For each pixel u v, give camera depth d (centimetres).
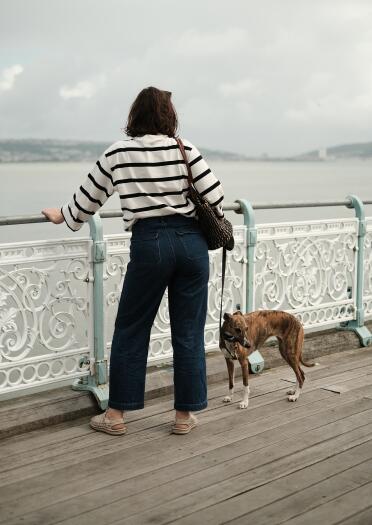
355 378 461
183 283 345
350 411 394
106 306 410
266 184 10362
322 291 540
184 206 334
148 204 330
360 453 333
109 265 409
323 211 2356
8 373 371
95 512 274
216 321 474
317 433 360
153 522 266
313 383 450
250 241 477
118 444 347
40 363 384
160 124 335
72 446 345
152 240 331
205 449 339
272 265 500
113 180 334
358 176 17688
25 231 1719
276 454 332
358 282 561
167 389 430
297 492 291
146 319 354
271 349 500
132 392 358
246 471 313
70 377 396
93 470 315
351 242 555
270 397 421
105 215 406
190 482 302
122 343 355
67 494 290
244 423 376
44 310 383
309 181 12188
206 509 276
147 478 306
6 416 366
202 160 336
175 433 360
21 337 376
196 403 356
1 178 15750
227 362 408
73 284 394
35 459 328
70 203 350
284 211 2366
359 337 555
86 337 407
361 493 289
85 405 393
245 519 268
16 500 285
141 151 329
